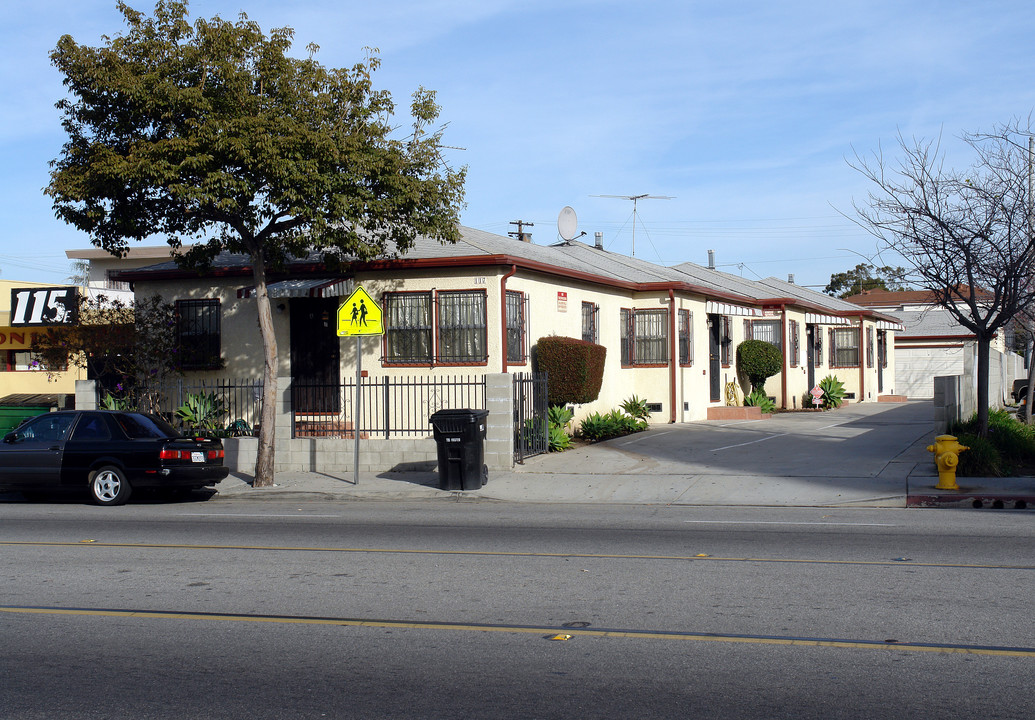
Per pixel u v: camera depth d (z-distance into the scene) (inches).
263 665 241.3
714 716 199.8
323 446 713.0
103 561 380.5
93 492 578.2
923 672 225.8
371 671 234.7
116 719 205.8
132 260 1473.9
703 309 1094.4
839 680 221.1
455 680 226.4
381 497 606.9
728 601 297.0
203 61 597.6
